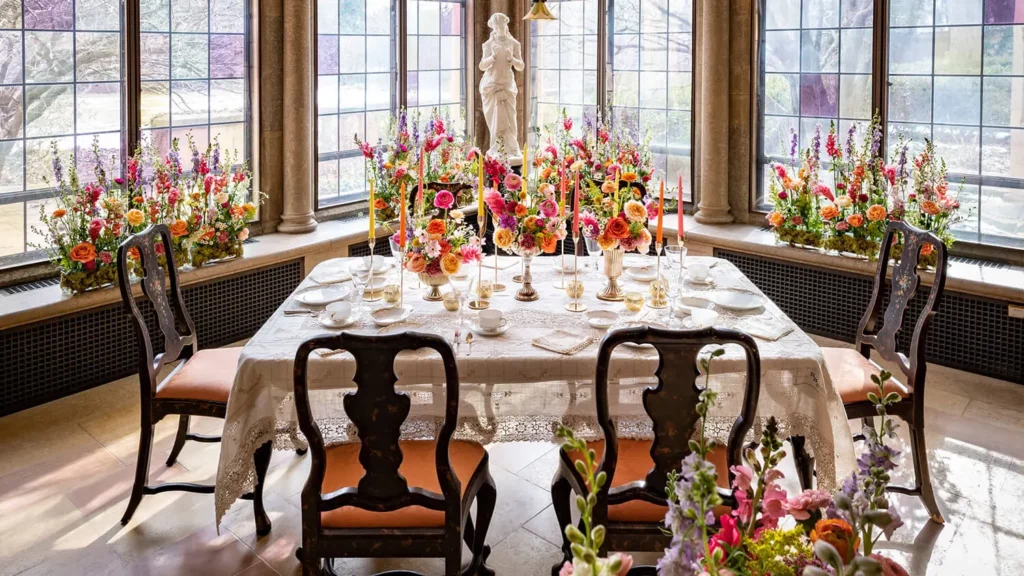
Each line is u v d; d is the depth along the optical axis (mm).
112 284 4445
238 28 5473
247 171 5473
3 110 4348
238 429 2688
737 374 2732
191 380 3119
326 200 6145
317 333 2955
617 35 6582
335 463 2568
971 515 3137
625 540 2369
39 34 4457
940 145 5172
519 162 6699
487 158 3467
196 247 4844
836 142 5598
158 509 3207
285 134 5613
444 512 2320
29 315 4078
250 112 5613
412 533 2305
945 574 2752
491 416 2768
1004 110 4883
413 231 3344
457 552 2307
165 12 5043
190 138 4852
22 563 2832
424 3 6609
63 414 4109
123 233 4539
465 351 2770
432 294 3418
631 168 5180
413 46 6574
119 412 4145
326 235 5645
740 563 1176
